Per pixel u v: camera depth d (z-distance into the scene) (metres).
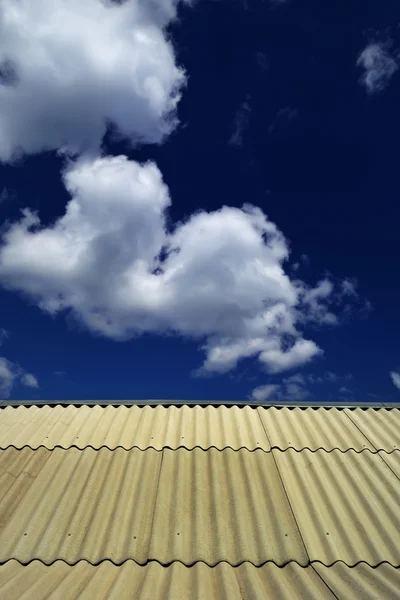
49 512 4.50
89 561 3.88
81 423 6.42
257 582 3.56
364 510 4.54
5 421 6.52
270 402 7.24
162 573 3.71
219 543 4.07
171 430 6.15
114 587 3.44
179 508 4.53
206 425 6.36
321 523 4.34
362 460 5.40
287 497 4.70
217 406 7.18
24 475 5.09
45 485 4.93
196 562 3.85
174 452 5.59
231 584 3.52
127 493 4.77
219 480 5.00
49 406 7.15
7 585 3.47
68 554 3.97
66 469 5.21
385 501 4.64
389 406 7.06
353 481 5.00
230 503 4.62
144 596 3.32
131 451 5.57
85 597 3.29
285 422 6.50
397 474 5.11
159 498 4.67
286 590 3.40
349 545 4.07
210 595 3.37
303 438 5.96
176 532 4.19
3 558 3.89
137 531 4.21
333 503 4.63
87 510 4.52
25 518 4.41
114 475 5.09
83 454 5.53
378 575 3.64
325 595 3.37
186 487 4.89
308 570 3.77
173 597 3.30
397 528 4.27
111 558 3.90
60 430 6.20
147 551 3.97
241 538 4.12
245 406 7.11
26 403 7.27
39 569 3.78
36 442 5.85
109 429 6.20
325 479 5.05
